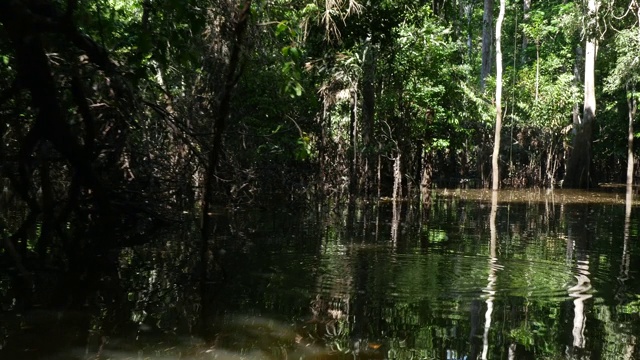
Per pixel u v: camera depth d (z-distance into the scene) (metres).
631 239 8.91
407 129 17.30
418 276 5.84
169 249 7.21
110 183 8.98
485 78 27.31
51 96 6.54
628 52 18.84
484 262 6.64
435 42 16.45
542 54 30.14
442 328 4.19
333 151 15.73
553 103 25.84
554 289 5.39
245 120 12.94
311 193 14.98
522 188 24.03
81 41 6.26
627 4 19.09
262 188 14.08
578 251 7.60
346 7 9.38
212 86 10.38
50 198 7.57
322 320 4.34
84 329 4.09
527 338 3.97
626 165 31.47
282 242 7.84
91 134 7.22
